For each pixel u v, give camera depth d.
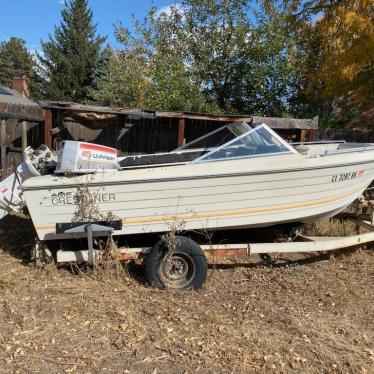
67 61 43.19
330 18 13.25
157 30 15.16
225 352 3.60
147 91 13.32
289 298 4.73
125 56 15.12
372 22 12.26
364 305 4.60
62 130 9.98
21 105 10.16
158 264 4.70
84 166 4.70
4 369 3.30
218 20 14.06
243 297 4.71
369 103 16.08
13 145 10.21
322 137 10.50
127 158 5.43
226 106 13.97
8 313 4.13
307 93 13.56
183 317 4.16
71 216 4.72
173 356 3.53
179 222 4.89
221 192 4.89
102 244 4.97
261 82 13.08
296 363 3.50
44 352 3.54
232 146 5.03
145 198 4.78
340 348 3.74
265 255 5.84
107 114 8.85
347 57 12.17
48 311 4.18
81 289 4.60
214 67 13.67
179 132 9.02
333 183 5.25
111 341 3.73
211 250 5.02
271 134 5.12
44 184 4.62
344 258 5.90
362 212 6.44
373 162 5.41
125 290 4.64
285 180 5.02
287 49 13.26
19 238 6.27
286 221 5.26
